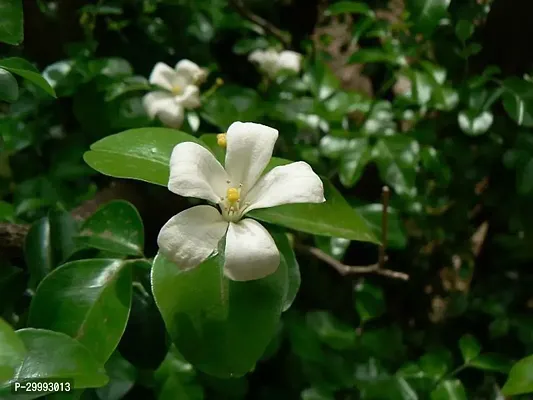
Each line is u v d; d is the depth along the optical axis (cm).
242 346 12
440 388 20
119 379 16
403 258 27
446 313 26
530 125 22
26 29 24
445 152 25
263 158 13
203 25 28
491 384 22
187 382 19
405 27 25
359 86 31
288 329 21
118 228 15
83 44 24
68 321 13
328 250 22
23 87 22
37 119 23
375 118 24
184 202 24
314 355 21
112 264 14
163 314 12
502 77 26
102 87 23
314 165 23
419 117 25
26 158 23
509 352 24
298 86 26
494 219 27
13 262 17
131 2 26
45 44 25
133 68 26
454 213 26
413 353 25
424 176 24
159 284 12
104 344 13
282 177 13
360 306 22
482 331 25
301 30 32
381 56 24
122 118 23
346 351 21
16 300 16
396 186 22
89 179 23
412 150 23
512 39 25
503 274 26
